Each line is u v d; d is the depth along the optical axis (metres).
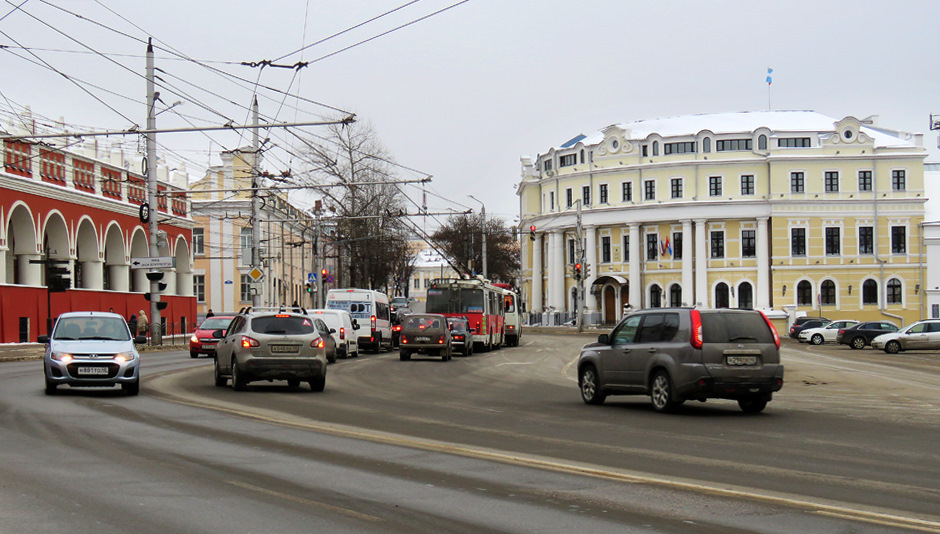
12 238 45.09
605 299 93.12
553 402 19.59
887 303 84.62
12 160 42.22
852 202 84.88
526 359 40.88
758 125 89.44
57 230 46.81
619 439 13.23
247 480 9.52
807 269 85.00
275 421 15.18
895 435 13.85
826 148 85.44
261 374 21.08
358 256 63.22
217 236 77.88
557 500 8.62
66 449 11.53
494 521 7.71
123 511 7.92
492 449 12.09
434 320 38.84
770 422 15.70
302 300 100.94
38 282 44.56
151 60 38.12
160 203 58.97
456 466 10.61
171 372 28.08
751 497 8.77
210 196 77.88
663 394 17.17
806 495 8.95
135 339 20.59
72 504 8.17
